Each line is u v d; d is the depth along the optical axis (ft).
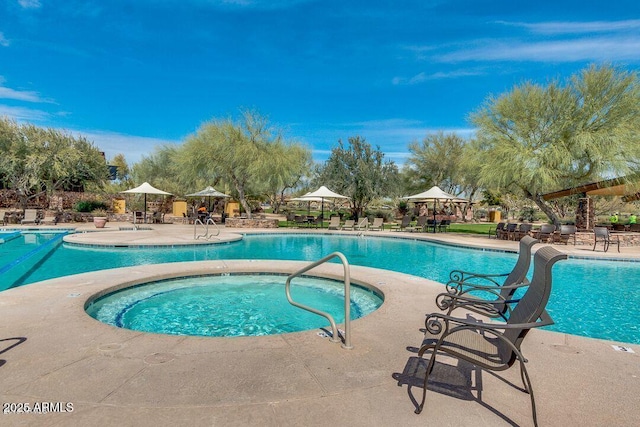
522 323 7.80
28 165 68.85
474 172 64.59
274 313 18.76
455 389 9.18
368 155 94.63
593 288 26.43
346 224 68.44
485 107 56.59
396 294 19.29
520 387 9.39
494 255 42.09
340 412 8.02
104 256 36.19
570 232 46.98
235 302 20.58
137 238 44.65
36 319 14.23
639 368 10.66
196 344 11.91
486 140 56.75
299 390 8.96
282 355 11.12
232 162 72.64
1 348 11.40
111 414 7.80
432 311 16.19
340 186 92.12
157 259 35.37
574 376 10.07
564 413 8.19
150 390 8.86
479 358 8.04
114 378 9.48
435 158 107.55
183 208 83.35
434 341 9.19
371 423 7.63
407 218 70.08
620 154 47.14
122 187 102.99
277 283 24.68
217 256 38.55
